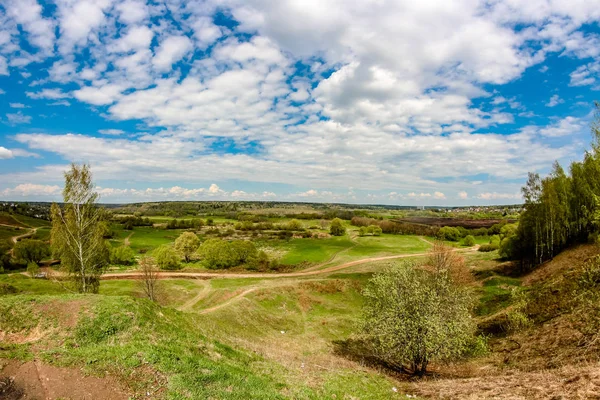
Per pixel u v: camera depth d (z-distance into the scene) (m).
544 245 61.72
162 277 76.50
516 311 33.44
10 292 43.75
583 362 18.98
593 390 13.90
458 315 25.16
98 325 17.56
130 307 19.72
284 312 51.09
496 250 95.06
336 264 95.38
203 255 95.38
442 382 20.56
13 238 117.94
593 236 47.44
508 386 17.05
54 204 33.44
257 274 84.50
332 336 42.78
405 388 19.94
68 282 36.38
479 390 17.23
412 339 24.14
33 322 17.47
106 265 38.16
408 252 110.44
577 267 40.25
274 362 20.77
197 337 20.44
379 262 92.00
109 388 12.06
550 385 15.75
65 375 12.49
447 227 136.38
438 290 27.03
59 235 33.59
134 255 96.94
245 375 15.82
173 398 11.91
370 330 27.91
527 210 67.19
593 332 22.12
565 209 59.12
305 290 60.00
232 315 43.75
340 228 150.75
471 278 61.19
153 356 14.47
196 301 56.00
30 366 12.76
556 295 33.00
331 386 16.91
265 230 163.88
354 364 26.11
